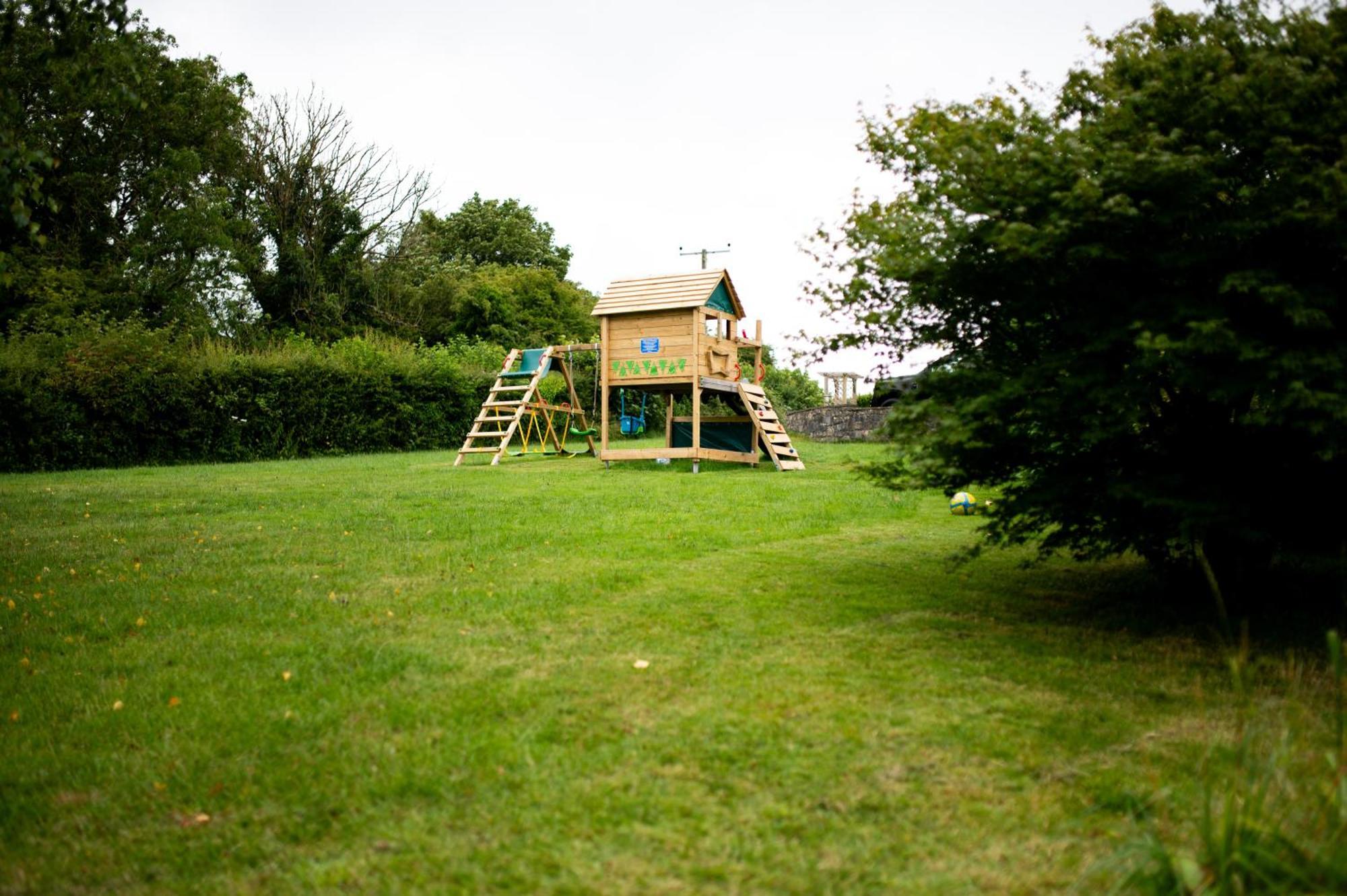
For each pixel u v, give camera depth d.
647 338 16.88
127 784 3.75
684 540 8.77
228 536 9.10
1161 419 5.83
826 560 7.97
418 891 2.93
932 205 5.91
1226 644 5.43
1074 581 7.21
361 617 6.09
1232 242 5.04
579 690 4.66
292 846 3.25
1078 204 4.84
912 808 3.41
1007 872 2.98
